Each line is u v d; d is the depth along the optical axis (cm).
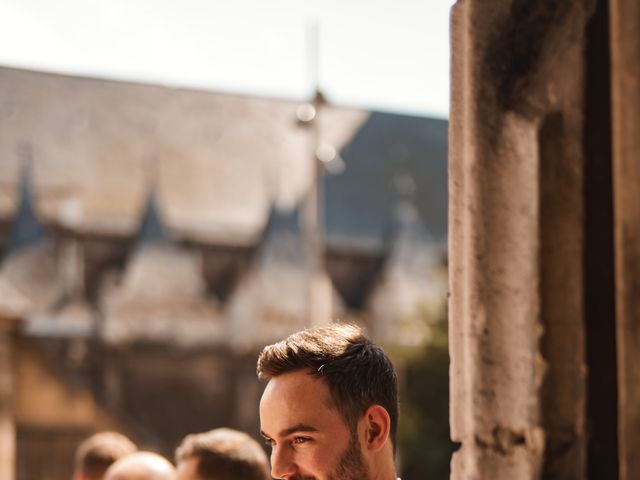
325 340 227
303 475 221
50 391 3103
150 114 4856
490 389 194
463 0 204
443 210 5031
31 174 4581
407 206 4941
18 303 4381
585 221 190
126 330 4419
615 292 187
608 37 189
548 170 192
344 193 4931
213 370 4469
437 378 3491
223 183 4825
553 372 188
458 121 205
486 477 193
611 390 185
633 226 176
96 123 4747
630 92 177
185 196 4756
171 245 4653
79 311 4434
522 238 193
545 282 190
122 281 4509
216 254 4706
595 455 185
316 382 222
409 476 3356
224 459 366
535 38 195
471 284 197
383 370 229
